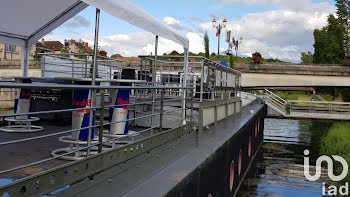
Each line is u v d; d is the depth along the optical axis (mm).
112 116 5637
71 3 6316
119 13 4098
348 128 23047
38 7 6160
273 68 36875
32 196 2305
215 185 6129
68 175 2680
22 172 3703
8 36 6906
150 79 11633
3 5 5867
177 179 3799
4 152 4684
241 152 10477
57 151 4637
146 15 5082
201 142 6660
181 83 9711
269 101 24453
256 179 12742
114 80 5250
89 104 4723
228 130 9016
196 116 8344
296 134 27000
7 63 18828
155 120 8461
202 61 7504
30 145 5254
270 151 19281
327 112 24438
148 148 4199
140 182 3551
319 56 75812
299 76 37094
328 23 72875
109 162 3273
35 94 8117
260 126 20047
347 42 71375
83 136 4676
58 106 7965
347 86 36875
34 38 7219
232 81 11820
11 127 6816
